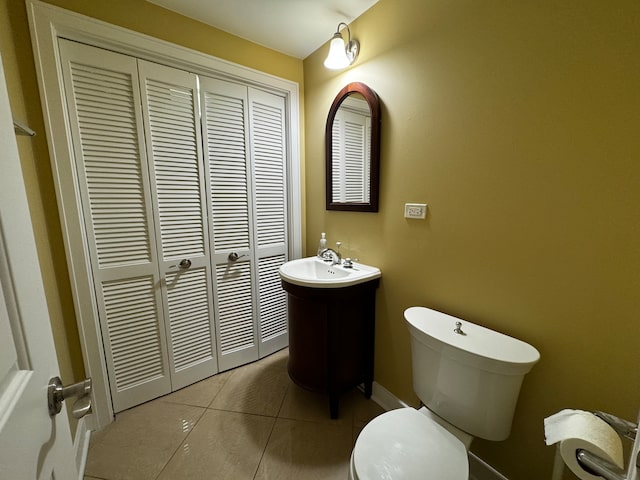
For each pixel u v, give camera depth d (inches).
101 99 53.7
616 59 30.0
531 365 34.6
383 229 61.1
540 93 35.9
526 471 41.1
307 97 80.9
